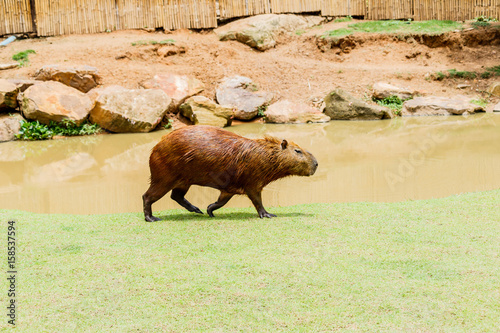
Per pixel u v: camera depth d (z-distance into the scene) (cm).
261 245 516
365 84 1727
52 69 1546
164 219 631
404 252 489
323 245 513
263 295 400
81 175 962
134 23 2017
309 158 621
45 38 1933
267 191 809
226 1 2097
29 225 605
